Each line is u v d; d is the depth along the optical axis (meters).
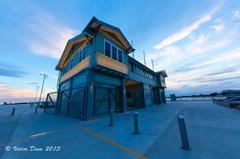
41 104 25.25
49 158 2.87
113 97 11.19
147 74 20.73
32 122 7.82
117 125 6.29
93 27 9.55
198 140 3.82
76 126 6.36
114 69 10.41
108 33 11.23
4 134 5.02
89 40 9.82
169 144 3.55
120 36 12.21
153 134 4.60
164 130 5.14
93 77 9.14
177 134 4.55
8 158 2.90
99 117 9.02
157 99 24.34
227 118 7.57
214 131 4.79
